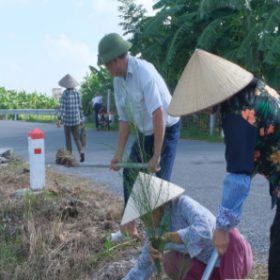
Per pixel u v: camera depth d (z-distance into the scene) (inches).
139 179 154.9
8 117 1464.1
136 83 200.5
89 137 774.5
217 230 132.0
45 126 1061.8
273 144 133.0
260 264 201.5
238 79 131.5
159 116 199.3
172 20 824.9
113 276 190.5
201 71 134.2
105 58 197.9
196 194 329.1
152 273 166.6
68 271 196.7
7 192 297.4
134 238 200.4
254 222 259.4
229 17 771.4
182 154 540.7
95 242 215.6
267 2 749.3
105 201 287.4
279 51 679.1
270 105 131.0
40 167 293.3
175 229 159.0
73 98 474.6
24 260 207.9
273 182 137.4
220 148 599.8
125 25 902.4
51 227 227.3
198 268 158.7
